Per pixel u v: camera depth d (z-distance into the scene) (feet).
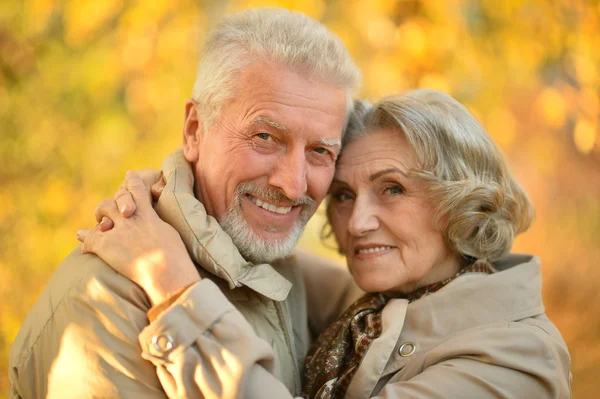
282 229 5.68
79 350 4.63
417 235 5.85
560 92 11.29
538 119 15.81
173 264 4.77
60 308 4.86
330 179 5.82
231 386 4.34
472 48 11.20
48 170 11.25
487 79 11.48
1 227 10.77
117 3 11.28
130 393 4.55
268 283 5.42
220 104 5.42
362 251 6.07
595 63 10.71
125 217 5.11
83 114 11.46
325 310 7.06
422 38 10.86
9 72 11.21
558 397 5.16
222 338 4.53
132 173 5.62
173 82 11.69
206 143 5.59
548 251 18.39
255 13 5.60
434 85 10.87
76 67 11.37
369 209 5.90
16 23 11.15
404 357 5.42
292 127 5.28
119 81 11.66
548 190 18.98
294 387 5.74
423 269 5.92
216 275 5.29
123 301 4.73
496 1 11.28
